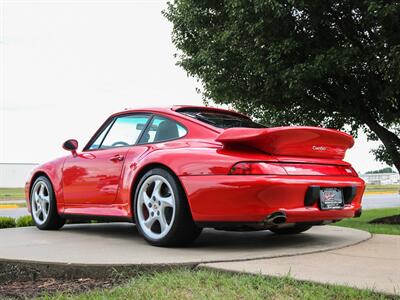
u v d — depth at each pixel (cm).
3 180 3438
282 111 876
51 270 335
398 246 414
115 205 464
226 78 803
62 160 539
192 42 884
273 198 367
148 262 319
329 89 794
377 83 753
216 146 392
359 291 245
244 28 723
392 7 613
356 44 755
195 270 307
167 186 407
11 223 684
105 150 491
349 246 413
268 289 253
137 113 484
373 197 2223
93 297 254
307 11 705
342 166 442
